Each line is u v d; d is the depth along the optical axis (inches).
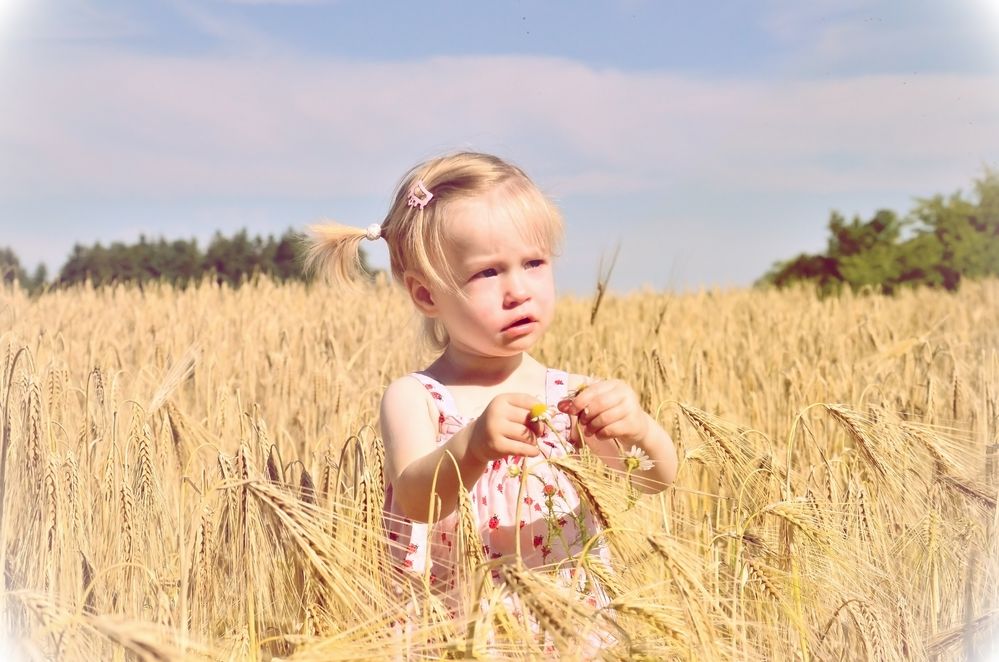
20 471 127.0
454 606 111.3
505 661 79.9
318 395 213.9
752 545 110.3
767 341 366.3
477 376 128.3
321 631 95.7
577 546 116.2
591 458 122.7
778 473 124.8
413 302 130.2
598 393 104.0
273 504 86.1
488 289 118.6
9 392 127.4
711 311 626.5
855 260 1656.0
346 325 369.7
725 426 125.3
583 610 77.2
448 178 121.8
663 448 116.2
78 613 86.4
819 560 114.3
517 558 79.5
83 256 1446.9
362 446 130.3
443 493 106.8
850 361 307.3
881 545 124.6
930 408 187.2
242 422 125.0
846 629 114.6
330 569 84.7
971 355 276.1
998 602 125.2
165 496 141.1
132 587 116.8
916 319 509.0
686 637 79.7
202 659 82.4
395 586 102.8
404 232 126.6
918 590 127.5
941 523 127.2
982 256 1614.2
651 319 496.1
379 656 80.5
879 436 125.1
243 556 101.9
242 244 1537.9
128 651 93.0
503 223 117.6
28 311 376.2
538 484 118.1
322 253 144.5
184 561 98.0
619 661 80.9
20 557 121.4
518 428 100.0
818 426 204.8
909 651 112.9
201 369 242.4
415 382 127.4
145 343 328.2
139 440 132.5
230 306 495.2
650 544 86.2
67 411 163.2
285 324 411.2
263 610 103.5
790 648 111.1
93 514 139.9
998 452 127.6
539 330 121.3
